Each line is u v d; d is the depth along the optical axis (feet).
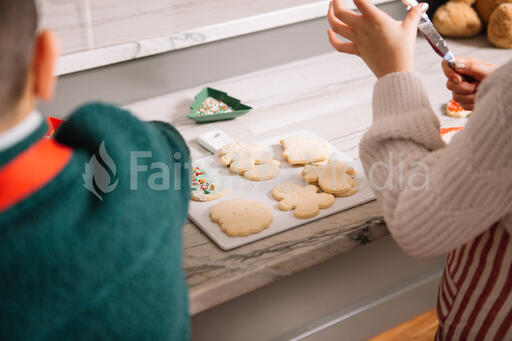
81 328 1.53
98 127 1.70
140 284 1.64
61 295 1.46
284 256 2.82
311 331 3.80
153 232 1.67
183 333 1.96
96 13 4.66
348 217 3.13
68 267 1.46
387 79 2.53
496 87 2.00
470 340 2.96
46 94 1.62
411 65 2.60
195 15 4.77
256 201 3.21
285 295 3.53
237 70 4.96
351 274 3.83
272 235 2.98
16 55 1.43
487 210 2.13
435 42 3.02
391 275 4.14
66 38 4.28
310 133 4.00
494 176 2.03
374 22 2.63
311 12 5.04
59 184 1.51
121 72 4.39
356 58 5.26
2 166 1.47
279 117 4.29
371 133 2.50
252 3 5.06
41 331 1.45
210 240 2.97
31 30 1.47
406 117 2.42
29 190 1.48
